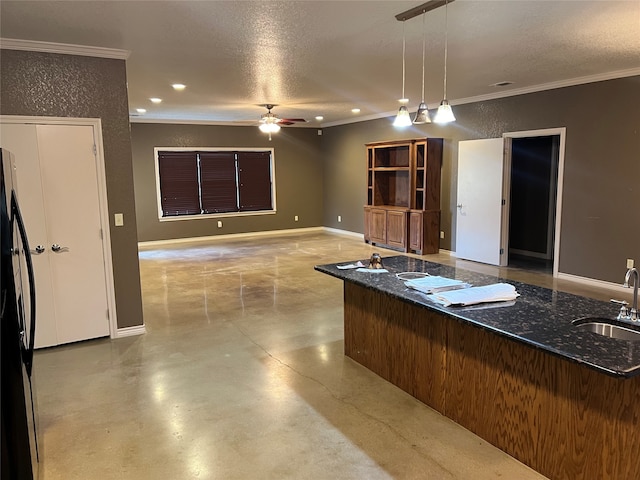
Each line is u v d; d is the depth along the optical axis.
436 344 2.80
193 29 3.47
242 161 10.26
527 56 4.47
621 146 5.30
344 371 3.43
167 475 2.27
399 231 8.29
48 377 3.38
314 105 7.61
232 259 7.82
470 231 7.32
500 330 2.07
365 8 3.10
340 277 3.19
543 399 2.20
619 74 5.20
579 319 2.23
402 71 5.08
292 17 3.25
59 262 3.94
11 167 2.13
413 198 8.04
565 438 2.12
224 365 3.55
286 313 4.82
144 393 3.12
